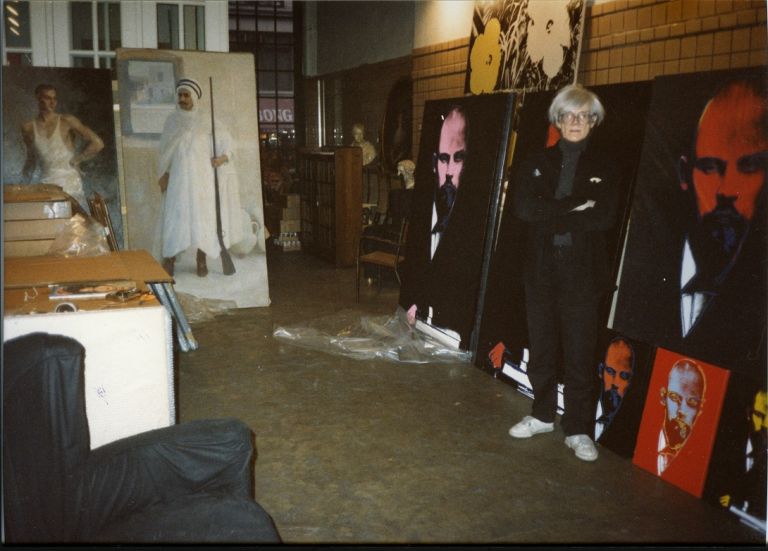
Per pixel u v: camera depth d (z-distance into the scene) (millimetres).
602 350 3273
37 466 1731
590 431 3297
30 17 5805
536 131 3873
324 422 3525
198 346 4809
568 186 3012
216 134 5766
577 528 2537
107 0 5898
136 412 2354
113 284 2795
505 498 2764
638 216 3137
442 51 7000
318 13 10828
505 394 3904
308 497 2771
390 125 8414
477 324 4395
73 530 1800
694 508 2674
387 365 4402
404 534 2498
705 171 2830
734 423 2619
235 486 2035
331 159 7727
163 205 5684
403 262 5555
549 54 4922
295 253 8805
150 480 1918
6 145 5363
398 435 3369
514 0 5367
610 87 3391
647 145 3121
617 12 4453
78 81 5480
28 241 3609
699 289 2818
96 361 2277
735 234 2689
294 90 11602
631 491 2811
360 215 7758
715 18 3723
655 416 2967
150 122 5609
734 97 2736
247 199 5887
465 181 4574
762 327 2543
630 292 3139
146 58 5559
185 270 5762
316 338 4898
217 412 3656
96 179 5582
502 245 4113
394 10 8227
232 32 12523
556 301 3148
